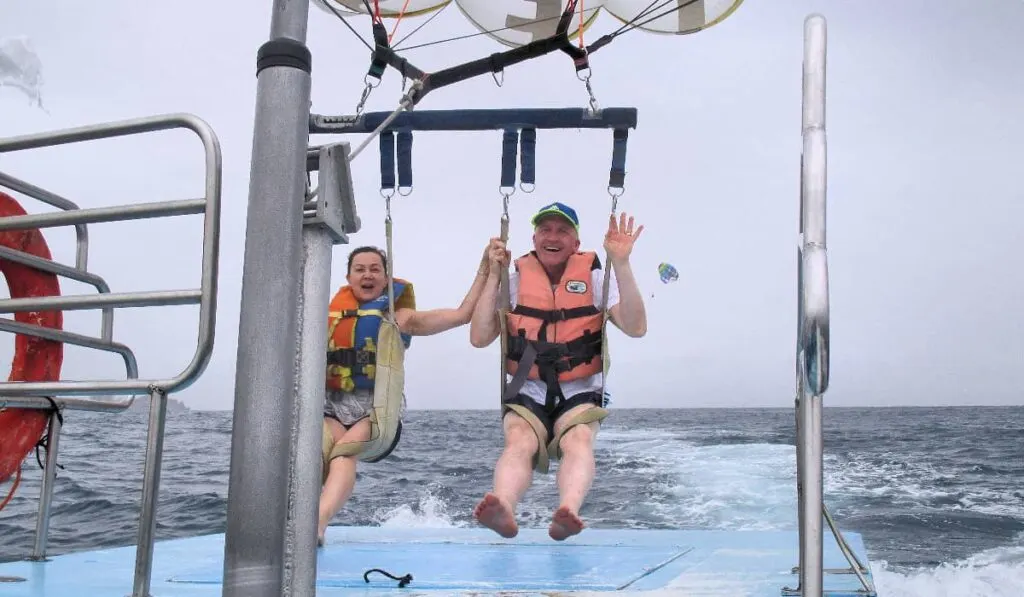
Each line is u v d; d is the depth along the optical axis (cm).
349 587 302
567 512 288
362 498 1455
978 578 882
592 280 359
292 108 160
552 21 355
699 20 341
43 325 289
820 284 170
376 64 307
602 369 346
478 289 369
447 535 463
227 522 154
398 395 359
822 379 169
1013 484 1664
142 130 224
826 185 177
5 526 1083
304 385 168
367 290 381
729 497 1388
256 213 158
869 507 1368
